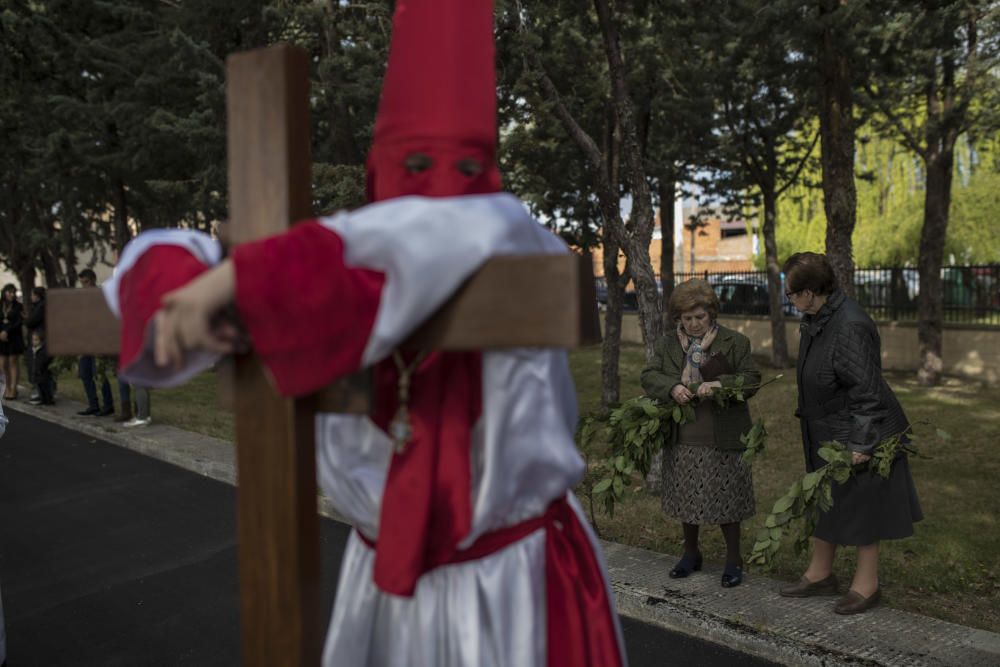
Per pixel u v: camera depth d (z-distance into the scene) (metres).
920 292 12.48
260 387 1.10
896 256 20.58
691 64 10.12
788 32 7.66
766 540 3.70
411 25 1.23
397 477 1.28
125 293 1.06
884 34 8.61
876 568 3.87
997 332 12.80
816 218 24.16
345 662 1.43
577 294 1.00
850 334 3.62
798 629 3.69
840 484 3.73
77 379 15.70
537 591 1.40
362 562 1.43
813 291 3.70
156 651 3.99
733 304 18.84
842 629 3.67
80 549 5.63
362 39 7.87
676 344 4.36
